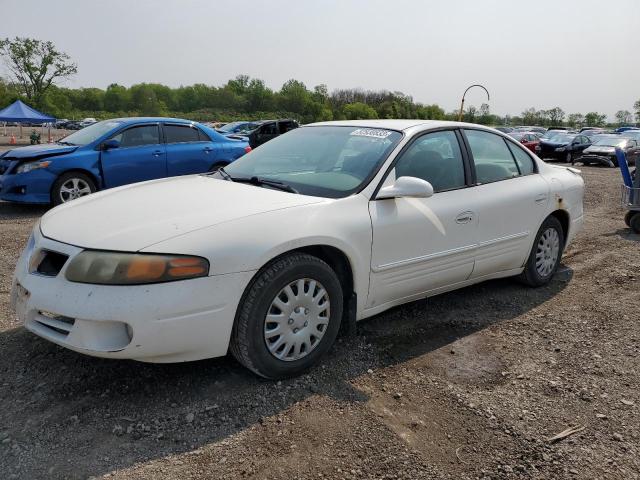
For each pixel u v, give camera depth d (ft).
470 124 14.39
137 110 374.63
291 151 13.50
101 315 8.43
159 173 29.22
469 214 13.03
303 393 9.80
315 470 7.82
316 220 10.27
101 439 8.32
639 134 76.33
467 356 11.61
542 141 88.58
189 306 8.75
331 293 10.52
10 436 8.30
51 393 9.47
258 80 395.14
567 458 8.33
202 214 9.79
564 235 16.79
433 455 8.29
